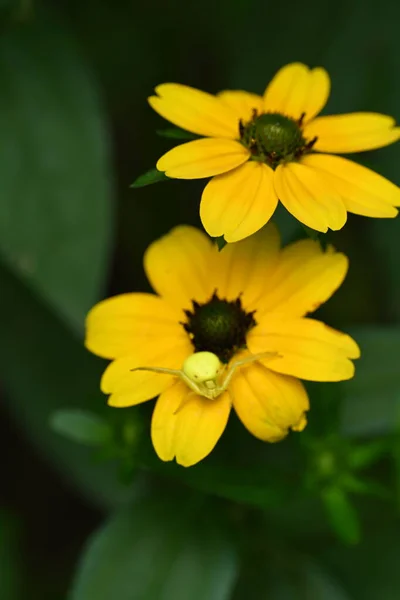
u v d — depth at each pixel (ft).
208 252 1.22
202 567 1.30
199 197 1.55
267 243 1.21
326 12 1.47
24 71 1.38
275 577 1.38
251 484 1.26
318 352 1.17
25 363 1.44
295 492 1.27
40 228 1.36
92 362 1.44
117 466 1.42
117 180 1.56
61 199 1.36
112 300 1.21
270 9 1.48
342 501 1.27
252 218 1.16
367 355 1.32
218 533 1.32
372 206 1.17
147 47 1.53
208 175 1.17
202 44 1.53
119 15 1.52
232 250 1.21
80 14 1.51
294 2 1.47
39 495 1.58
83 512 1.58
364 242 1.53
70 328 1.44
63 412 1.29
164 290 1.22
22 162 1.37
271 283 1.20
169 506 1.32
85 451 1.43
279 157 1.19
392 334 1.32
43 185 1.36
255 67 1.48
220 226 1.15
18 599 1.47
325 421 1.27
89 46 1.52
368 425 1.31
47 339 1.44
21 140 1.37
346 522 1.26
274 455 1.35
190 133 1.21
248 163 1.18
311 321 1.18
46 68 1.38
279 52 1.47
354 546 1.40
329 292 1.19
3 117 1.37
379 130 1.21
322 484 1.27
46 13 1.39
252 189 1.17
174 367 1.20
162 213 1.55
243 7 1.51
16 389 1.44
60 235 1.36
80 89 1.38
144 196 1.56
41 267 1.35
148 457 1.27
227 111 1.21
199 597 1.29
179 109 1.20
